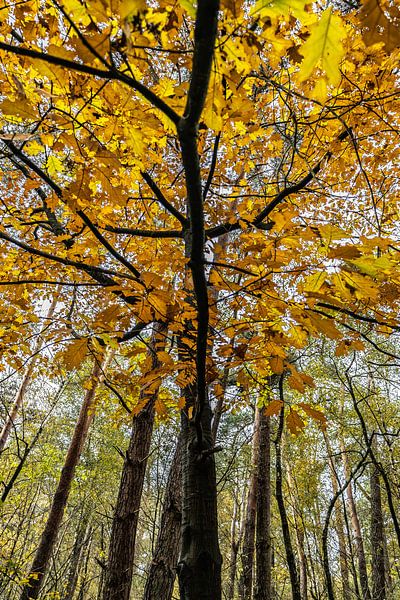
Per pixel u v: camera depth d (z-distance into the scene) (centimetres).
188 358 163
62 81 98
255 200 258
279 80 213
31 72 155
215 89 92
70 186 134
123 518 414
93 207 194
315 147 256
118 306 133
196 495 169
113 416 527
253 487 680
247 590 605
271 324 146
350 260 100
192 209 91
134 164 185
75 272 317
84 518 1105
